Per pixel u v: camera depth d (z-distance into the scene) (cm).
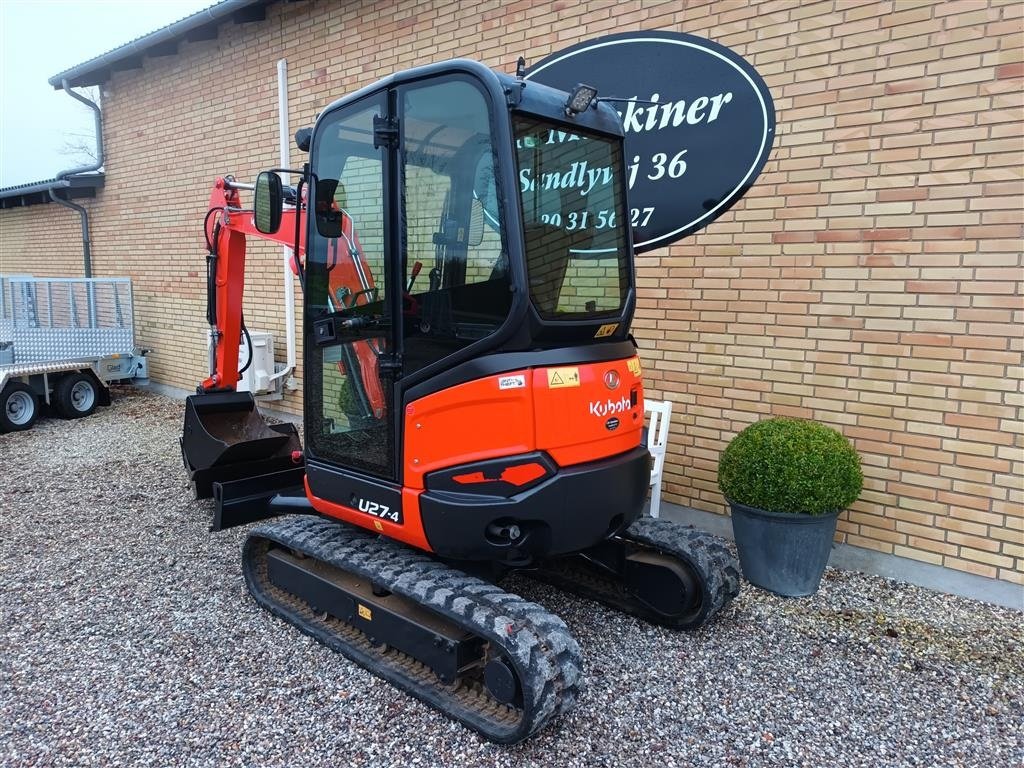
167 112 900
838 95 410
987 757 268
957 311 383
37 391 807
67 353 871
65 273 1152
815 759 266
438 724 282
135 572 425
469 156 277
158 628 358
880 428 413
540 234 280
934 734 282
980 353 379
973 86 370
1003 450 376
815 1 413
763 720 289
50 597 392
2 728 278
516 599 283
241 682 311
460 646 282
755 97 438
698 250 473
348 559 326
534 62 536
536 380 271
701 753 269
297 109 734
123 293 919
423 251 293
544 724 260
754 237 449
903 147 392
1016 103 358
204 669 321
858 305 414
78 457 677
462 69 275
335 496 343
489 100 268
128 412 879
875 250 406
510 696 261
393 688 306
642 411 329
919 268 393
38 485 592
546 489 271
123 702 296
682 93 467
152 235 959
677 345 490
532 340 273
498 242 271
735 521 411
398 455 305
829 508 377
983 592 388
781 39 426
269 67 757
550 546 281
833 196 417
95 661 327
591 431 287
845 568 431
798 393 441
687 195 472
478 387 277
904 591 402
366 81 663
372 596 325
